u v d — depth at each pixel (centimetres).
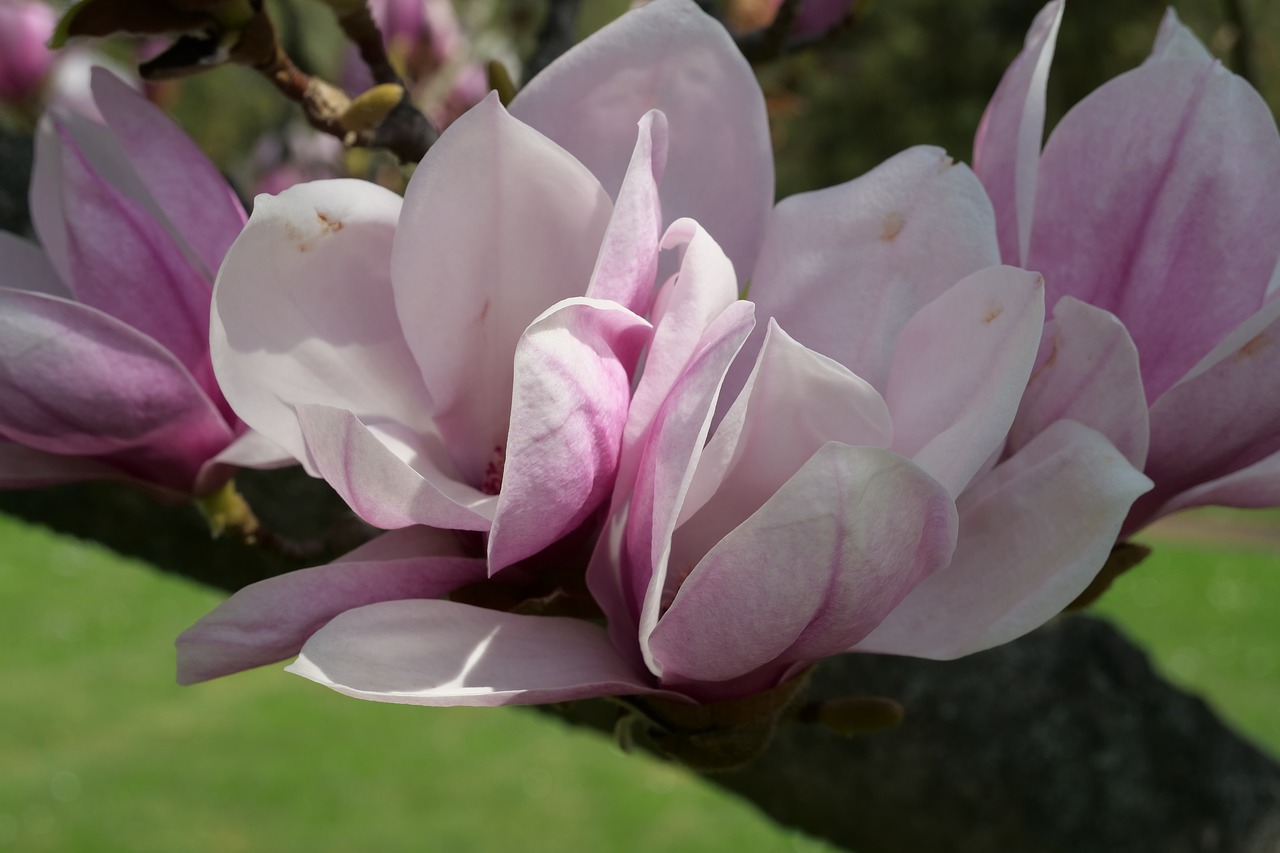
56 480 59
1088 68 603
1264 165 54
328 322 53
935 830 96
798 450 51
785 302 54
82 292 57
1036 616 51
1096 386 52
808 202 54
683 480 48
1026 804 93
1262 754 103
